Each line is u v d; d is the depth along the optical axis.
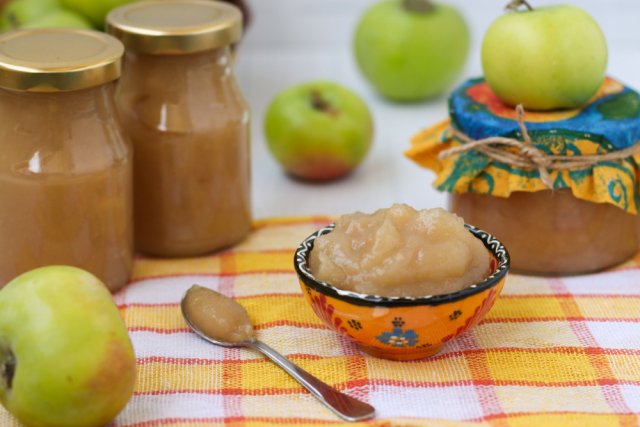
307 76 1.11
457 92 0.83
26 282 0.68
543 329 0.75
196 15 0.81
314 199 0.91
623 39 1.17
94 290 0.68
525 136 0.77
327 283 0.71
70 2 0.91
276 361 0.72
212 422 0.69
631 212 0.79
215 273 0.81
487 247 0.74
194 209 0.82
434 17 1.04
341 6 1.16
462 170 0.79
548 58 0.77
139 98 0.81
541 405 0.70
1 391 0.68
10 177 0.75
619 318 0.76
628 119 0.78
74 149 0.76
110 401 0.67
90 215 0.77
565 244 0.79
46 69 0.73
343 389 0.71
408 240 0.71
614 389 0.71
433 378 0.72
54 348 0.66
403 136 1.01
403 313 0.70
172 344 0.74
